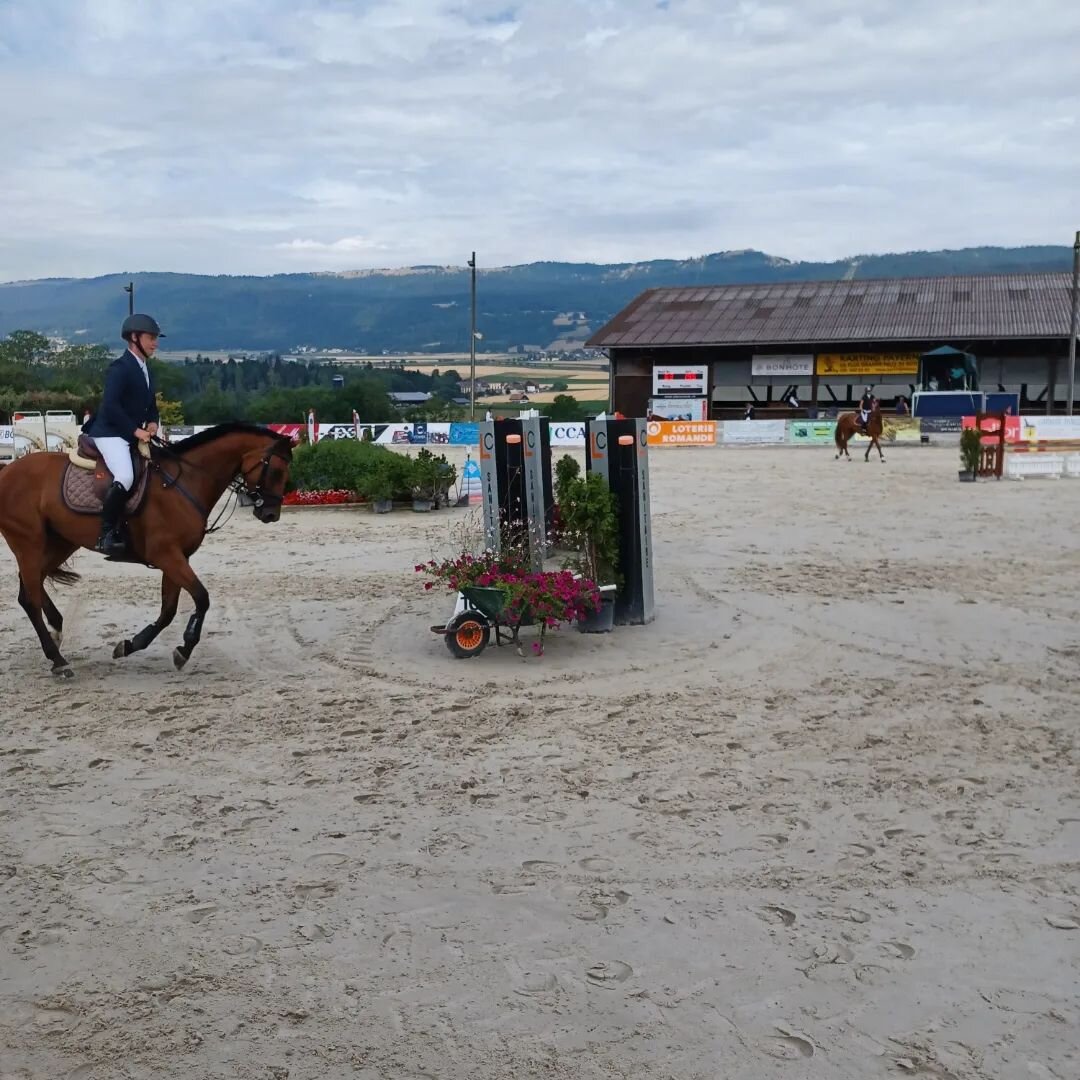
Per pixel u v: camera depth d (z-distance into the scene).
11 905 4.61
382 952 4.17
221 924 4.41
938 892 4.64
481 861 5.00
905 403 45.38
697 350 49.81
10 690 8.04
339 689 7.97
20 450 31.69
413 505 19.22
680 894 4.64
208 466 8.47
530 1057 3.50
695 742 6.69
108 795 5.91
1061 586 11.68
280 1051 3.55
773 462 30.38
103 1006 3.82
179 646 8.52
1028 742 6.63
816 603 10.88
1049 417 35.50
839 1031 3.63
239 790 5.97
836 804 5.66
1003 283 52.09
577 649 9.09
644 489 9.89
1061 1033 3.61
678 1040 3.59
